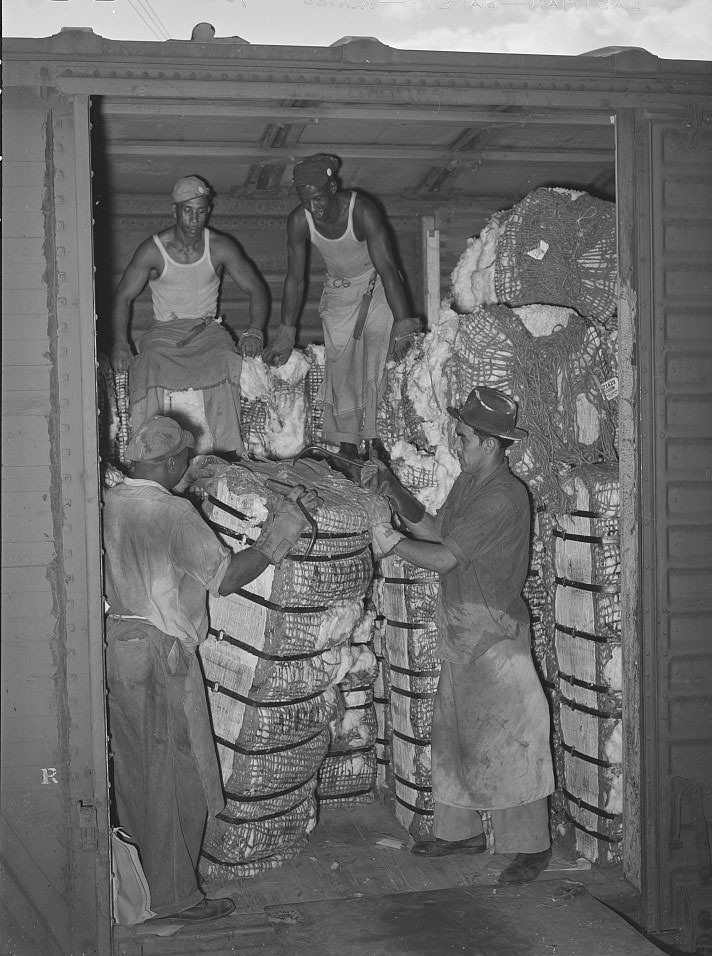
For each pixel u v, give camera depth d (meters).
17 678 3.46
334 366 5.47
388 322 5.34
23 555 3.45
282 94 3.64
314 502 3.84
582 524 4.20
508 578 3.93
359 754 4.78
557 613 4.43
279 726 4.01
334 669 4.16
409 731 4.36
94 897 3.52
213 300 5.22
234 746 4.01
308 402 5.54
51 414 3.45
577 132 5.00
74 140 3.45
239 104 3.81
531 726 3.96
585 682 4.24
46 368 3.44
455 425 4.20
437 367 4.45
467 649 3.93
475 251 4.69
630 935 3.51
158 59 3.53
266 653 3.94
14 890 3.46
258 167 5.42
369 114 3.94
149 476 3.77
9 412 3.43
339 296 5.39
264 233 6.12
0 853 3.46
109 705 3.69
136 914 3.66
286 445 5.38
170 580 3.65
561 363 4.31
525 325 4.30
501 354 4.23
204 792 3.77
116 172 5.44
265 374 5.16
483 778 3.94
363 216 5.04
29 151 3.42
